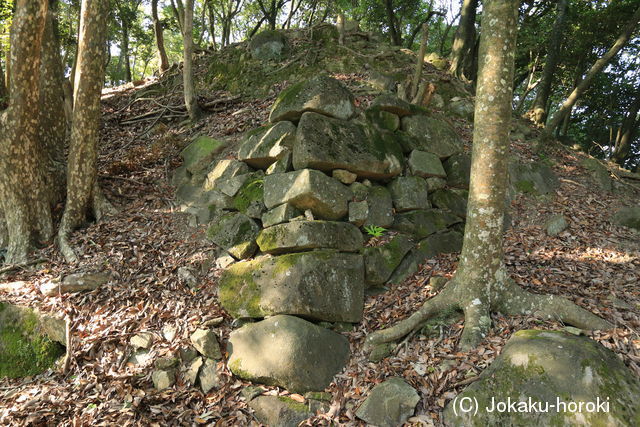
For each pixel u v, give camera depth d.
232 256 5.35
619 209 6.99
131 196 6.61
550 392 3.17
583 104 16.17
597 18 12.10
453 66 11.20
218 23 22.34
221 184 6.21
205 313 4.69
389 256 5.22
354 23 11.51
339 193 5.41
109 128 9.23
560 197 7.33
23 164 5.58
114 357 4.25
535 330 3.74
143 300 4.80
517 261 5.25
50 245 5.74
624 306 4.10
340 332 4.57
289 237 4.96
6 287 4.94
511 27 3.90
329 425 3.62
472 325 4.03
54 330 4.46
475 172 4.16
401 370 3.94
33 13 5.01
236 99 9.48
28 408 3.71
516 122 10.00
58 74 6.74
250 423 3.72
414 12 16.75
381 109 6.41
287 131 5.69
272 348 4.15
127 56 17.17
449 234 5.86
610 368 3.22
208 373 4.14
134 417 3.62
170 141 7.77
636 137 16.53
